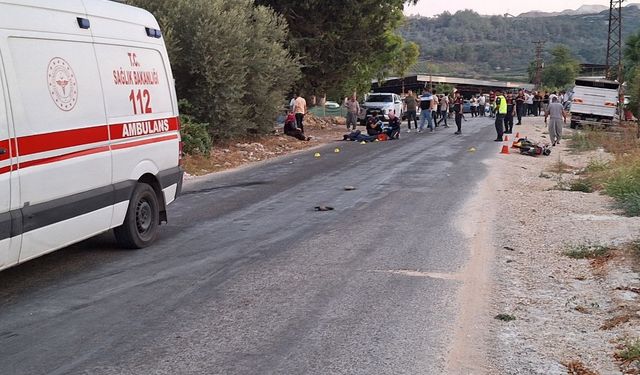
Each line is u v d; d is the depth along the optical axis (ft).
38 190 21.85
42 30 22.47
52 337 18.53
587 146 78.69
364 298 22.17
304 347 18.01
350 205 39.70
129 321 19.83
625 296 22.35
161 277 24.34
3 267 20.77
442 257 27.61
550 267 26.40
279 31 81.30
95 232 25.27
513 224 34.42
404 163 60.90
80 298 21.91
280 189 46.29
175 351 17.63
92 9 25.54
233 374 16.28
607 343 18.62
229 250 28.48
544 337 19.07
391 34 148.25
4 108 20.45
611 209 38.55
